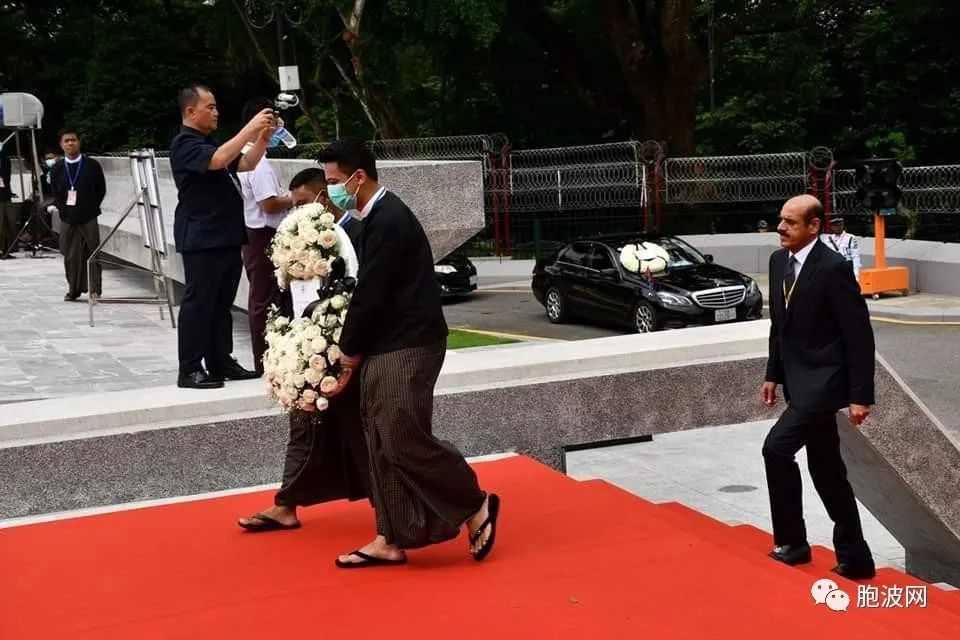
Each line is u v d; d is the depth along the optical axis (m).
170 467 6.82
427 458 5.06
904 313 20.08
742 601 4.67
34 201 21.34
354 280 5.42
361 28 30.61
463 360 7.78
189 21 40.78
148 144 37.09
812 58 35.22
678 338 8.27
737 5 32.97
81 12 41.66
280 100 7.79
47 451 6.55
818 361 6.24
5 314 14.09
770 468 6.39
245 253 7.95
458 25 27.98
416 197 10.88
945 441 8.08
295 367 5.20
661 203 28.56
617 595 4.78
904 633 5.18
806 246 6.30
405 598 4.83
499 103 37.03
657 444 12.44
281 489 5.85
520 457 7.25
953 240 30.22
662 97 31.66
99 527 6.00
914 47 34.91
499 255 29.05
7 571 5.36
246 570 5.27
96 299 13.02
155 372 10.29
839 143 35.81
